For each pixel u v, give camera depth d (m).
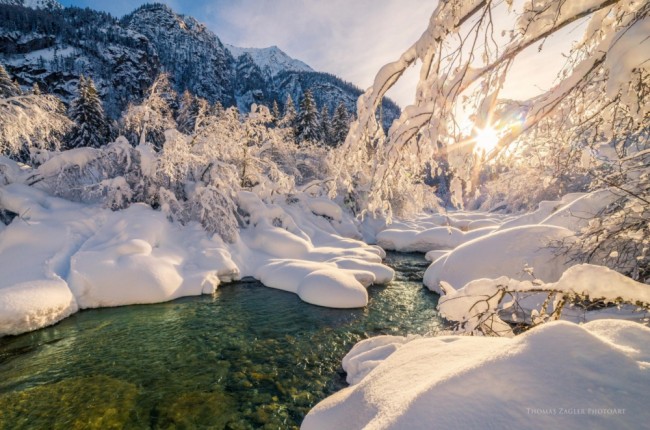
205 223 14.64
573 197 12.62
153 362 6.89
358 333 8.48
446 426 1.72
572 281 2.88
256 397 5.78
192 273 11.63
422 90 2.49
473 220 29.88
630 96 1.85
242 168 19.64
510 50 2.12
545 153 3.66
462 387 1.91
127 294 9.83
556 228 9.30
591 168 3.86
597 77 2.51
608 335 2.17
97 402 5.53
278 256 15.44
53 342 7.62
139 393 5.82
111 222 12.12
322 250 16.09
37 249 9.98
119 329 8.38
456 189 2.60
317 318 9.41
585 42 2.39
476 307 3.80
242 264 13.91
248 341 7.93
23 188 11.99
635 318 4.91
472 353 2.77
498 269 9.34
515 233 9.84
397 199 23.45
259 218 17.33
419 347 3.36
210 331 8.44
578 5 1.97
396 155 2.85
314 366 6.81
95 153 14.16
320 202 23.92
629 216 3.89
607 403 1.55
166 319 9.09
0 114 10.83
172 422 5.11
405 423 1.86
